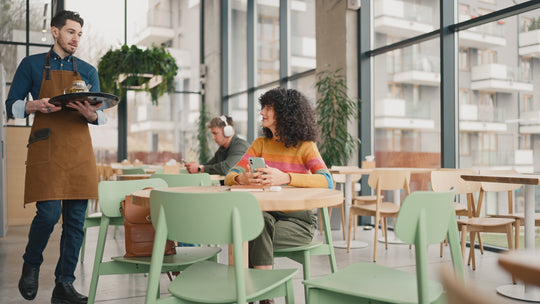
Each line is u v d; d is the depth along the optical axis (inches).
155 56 235.1
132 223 79.3
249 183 82.8
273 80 324.5
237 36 385.4
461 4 186.9
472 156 183.5
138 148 375.6
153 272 52.7
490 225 121.9
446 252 161.0
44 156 92.9
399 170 153.8
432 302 49.8
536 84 156.5
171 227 52.6
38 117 94.1
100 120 99.7
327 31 250.2
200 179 115.5
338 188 219.8
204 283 59.9
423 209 48.3
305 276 80.7
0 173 193.5
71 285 96.3
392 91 224.1
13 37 254.1
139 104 376.2
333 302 55.9
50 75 94.3
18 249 167.5
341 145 222.4
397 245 178.1
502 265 19.1
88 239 188.4
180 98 396.8
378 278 59.6
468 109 185.0
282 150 90.5
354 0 231.6
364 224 232.7
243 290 50.1
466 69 185.6
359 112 237.5
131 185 87.6
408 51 213.2
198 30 413.1
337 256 157.8
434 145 199.5
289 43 301.0
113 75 234.1
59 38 94.9
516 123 163.9
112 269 79.7
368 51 236.4
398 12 218.2
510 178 108.4
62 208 97.7
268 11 330.3
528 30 159.2
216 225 50.8
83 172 95.7
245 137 368.2
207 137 383.6
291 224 81.5
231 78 398.6
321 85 252.7
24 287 94.7
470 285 15.5
